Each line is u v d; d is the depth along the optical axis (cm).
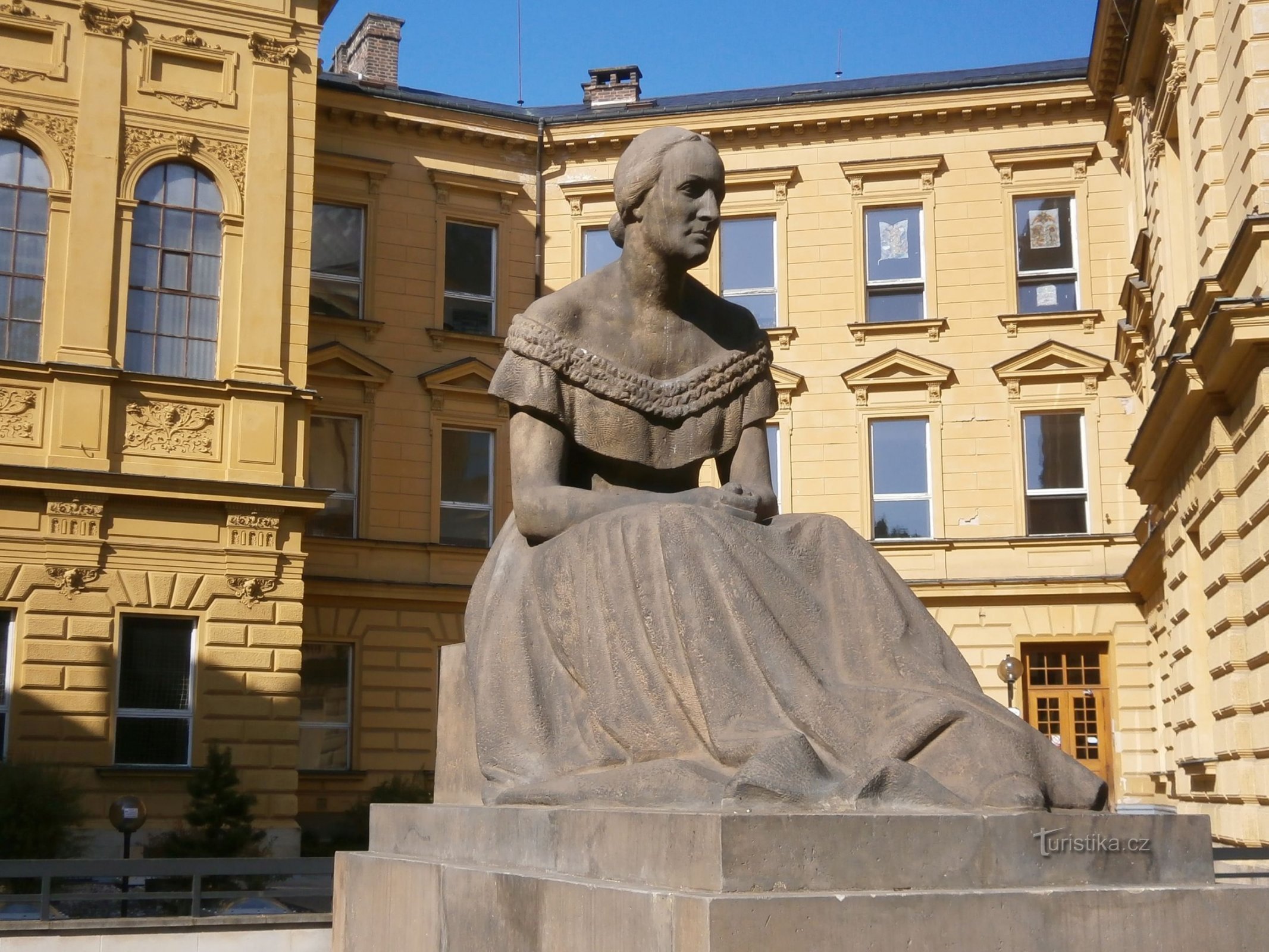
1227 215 1599
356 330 2538
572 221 2692
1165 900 295
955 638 2477
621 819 315
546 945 321
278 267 2103
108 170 2028
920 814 301
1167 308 1956
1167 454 1875
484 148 2681
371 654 2434
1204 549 1709
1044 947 286
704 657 357
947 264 2589
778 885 280
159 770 1916
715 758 343
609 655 380
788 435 2578
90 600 1931
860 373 2556
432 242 2619
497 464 2584
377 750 2414
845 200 2628
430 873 393
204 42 2114
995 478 2514
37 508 1928
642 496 425
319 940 986
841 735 342
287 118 2150
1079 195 2570
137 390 2005
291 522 2062
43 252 2000
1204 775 1778
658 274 448
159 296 2047
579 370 442
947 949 279
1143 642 2425
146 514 1981
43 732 1883
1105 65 2422
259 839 1903
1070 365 2505
